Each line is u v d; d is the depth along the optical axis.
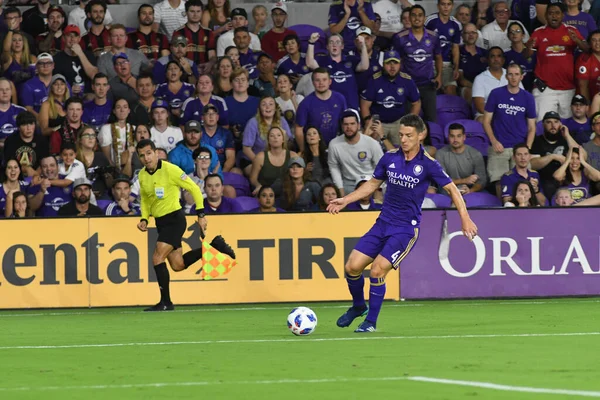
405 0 72.12
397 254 33.84
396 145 64.31
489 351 28.14
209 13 70.75
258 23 70.94
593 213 52.09
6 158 58.72
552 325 37.09
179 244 47.44
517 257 51.78
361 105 64.94
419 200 33.94
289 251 50.78
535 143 62.88
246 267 50.59
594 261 52.16
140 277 50.28
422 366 24.56
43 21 69.31
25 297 49.91
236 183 59.69
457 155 60.16
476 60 69.50
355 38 67.50
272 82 66.12
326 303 50.81
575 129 64.75
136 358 27.48
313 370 23.98
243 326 38.38
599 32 66.81
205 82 62.44
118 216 50.34
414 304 49.31
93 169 58.69
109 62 65.50
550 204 60.31
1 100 61.44
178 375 23.42
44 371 24.70
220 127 61.56
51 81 62.91
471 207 51.75
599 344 30.11
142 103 63.28
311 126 59.06
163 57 67.06
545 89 67.44
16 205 53.94
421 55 66.12
